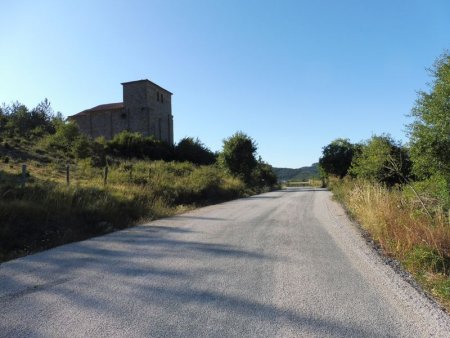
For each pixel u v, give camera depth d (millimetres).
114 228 11656
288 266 6969
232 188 29891
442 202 9836
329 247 8656
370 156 17609
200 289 5637
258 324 4395
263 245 8898
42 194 12320
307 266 6969
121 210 13562
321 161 57000
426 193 10586
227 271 6625
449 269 6586
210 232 10766
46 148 35906
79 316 4613
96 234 10719
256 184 43969
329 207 18266
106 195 14109
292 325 4375
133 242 9312
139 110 66062
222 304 5027
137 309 4836
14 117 51281
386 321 4504
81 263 7203
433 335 4145
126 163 36031
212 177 29500
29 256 7879
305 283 5945
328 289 5660
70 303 5051
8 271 6672
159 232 10828
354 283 5949
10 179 16625
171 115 74875
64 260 7465
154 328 4273
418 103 10023
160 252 8148
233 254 7949
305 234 10414
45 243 9211
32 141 38250
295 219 13656
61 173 24594
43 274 6453
